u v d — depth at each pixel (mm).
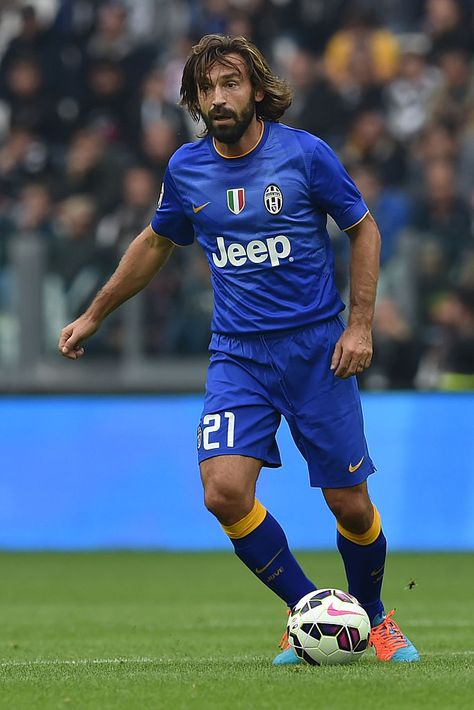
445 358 46750
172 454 44406
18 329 45375
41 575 37750
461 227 48438
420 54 55906
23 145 54062
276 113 17922
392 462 43812
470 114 53531
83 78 55188
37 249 45531
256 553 17672
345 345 17516
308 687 14828
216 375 18016
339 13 57094
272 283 17766
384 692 14430
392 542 43531
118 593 33594
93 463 44531
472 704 13727
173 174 18109
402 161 51469
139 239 19016
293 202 17578
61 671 17516
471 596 32406
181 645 22500
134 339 45812
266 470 43812
